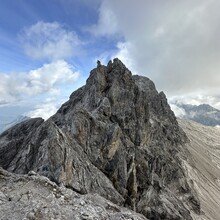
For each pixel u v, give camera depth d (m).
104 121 70.62
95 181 47.81
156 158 85.50
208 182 124.81
